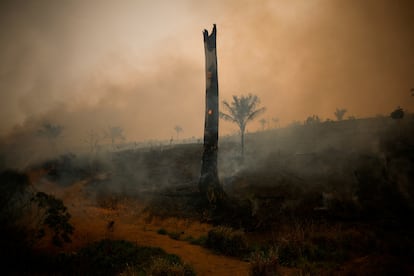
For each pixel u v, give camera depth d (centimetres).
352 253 1000
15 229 918
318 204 1789
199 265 905
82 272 775
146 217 1883
